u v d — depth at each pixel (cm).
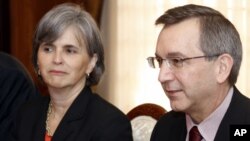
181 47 140
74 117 190
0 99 218
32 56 198
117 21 438
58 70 184
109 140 182
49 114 203
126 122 191
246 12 427
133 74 441
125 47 440
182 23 144
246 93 430
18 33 427
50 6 423
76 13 187
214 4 425
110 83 444
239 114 152
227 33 144
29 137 198
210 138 155
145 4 433
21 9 426
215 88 146
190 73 141
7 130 215
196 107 150
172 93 146
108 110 192
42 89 414
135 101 443
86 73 196
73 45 184
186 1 426
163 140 172
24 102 220
